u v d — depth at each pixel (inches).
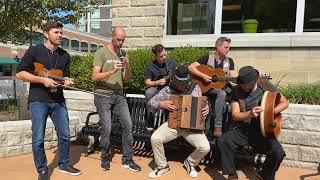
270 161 165.8
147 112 224.8
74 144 249.6
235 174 170.2
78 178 180.2
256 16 281.7
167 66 217.0
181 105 181.0
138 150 232.2
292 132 204.5
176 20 303.3
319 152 198.5
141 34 305.0
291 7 272.1
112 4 314.3
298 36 265.3
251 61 276.7
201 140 183.3
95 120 253.3
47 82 162.4
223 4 288.5
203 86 213.5
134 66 260.1
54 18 357.1
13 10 327.6
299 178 186.5
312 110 199.0
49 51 172.1
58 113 178.1
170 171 193.6
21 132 220.5
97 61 189.3
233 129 173.9
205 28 295.1
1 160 208.5
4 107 332.2
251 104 166.6
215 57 221.9
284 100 163.5
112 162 207.8
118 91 195.0
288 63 267.4
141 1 303.6
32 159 211.8
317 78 261.0
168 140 187.2
